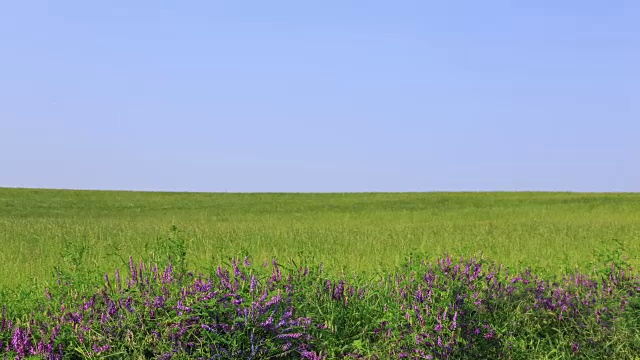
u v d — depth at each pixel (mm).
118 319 6461
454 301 6738
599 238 19453
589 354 6977
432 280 7555
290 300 6957
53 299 7562
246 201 58031
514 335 7160
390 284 8414
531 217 35719
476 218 36312
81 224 28000
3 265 13812
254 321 6316
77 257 9430
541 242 18312
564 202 52438
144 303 6637
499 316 7227
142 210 48000
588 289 8430
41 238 20406
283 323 6383
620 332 7078
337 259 13570
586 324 7371
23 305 7285
